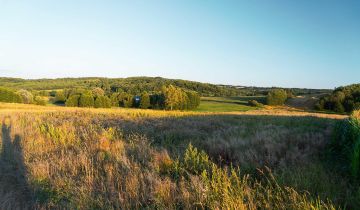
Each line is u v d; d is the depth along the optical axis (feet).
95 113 85.30
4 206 16.08
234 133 34.12
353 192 14.61
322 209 12.89
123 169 20.58
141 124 47.67
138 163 22.03
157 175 18.85
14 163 25.68
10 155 28.43
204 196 15.05
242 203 13.64
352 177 16.56
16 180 21.34
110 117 67.15
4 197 17.43
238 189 15.15
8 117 69.82
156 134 37.06
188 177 18.22
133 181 17.71
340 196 14.38
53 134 35.88
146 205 15.48
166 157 21.86
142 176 18.31
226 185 15.21
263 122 52.80
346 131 23.58
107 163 21.85
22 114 77.20
